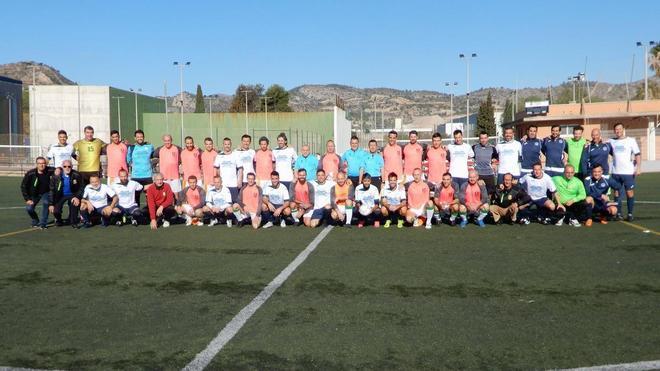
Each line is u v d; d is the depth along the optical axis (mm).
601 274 6199
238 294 5496
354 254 7469
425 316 4773
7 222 11078
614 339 4203
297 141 40344
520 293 5469
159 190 10148
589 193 10039
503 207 10141
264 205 10219
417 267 6629
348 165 11594
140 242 8555
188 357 3885
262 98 68562
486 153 11203
